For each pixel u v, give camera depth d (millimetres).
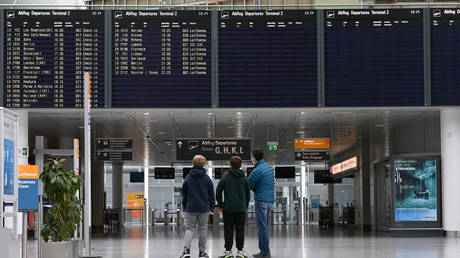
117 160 22859
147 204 46406
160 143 30125
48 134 26047
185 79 17406
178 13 17531
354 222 31922
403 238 19516
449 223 19703
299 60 17516
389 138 26297
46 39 17250
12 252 7840
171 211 48031
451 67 17469
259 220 11812
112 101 17281
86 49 17297
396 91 17422
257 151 11898
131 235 23906
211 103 17422
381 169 27766
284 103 17438
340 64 17516
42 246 10648
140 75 17375
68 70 17234
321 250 14016
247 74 17500
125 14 17422
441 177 21141
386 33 17531
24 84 17125
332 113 20922
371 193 29359
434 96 17422
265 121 22984
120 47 17359
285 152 34250
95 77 17281
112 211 37031
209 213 11641
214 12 17562
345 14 17594
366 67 17484
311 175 45094
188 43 17469
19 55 17188
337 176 36781
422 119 22594
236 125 24078
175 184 48562
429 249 14242
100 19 17359
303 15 17594
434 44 17516
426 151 23609
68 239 11109
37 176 9000
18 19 17219
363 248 14664
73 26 17297
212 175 45344
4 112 8086
